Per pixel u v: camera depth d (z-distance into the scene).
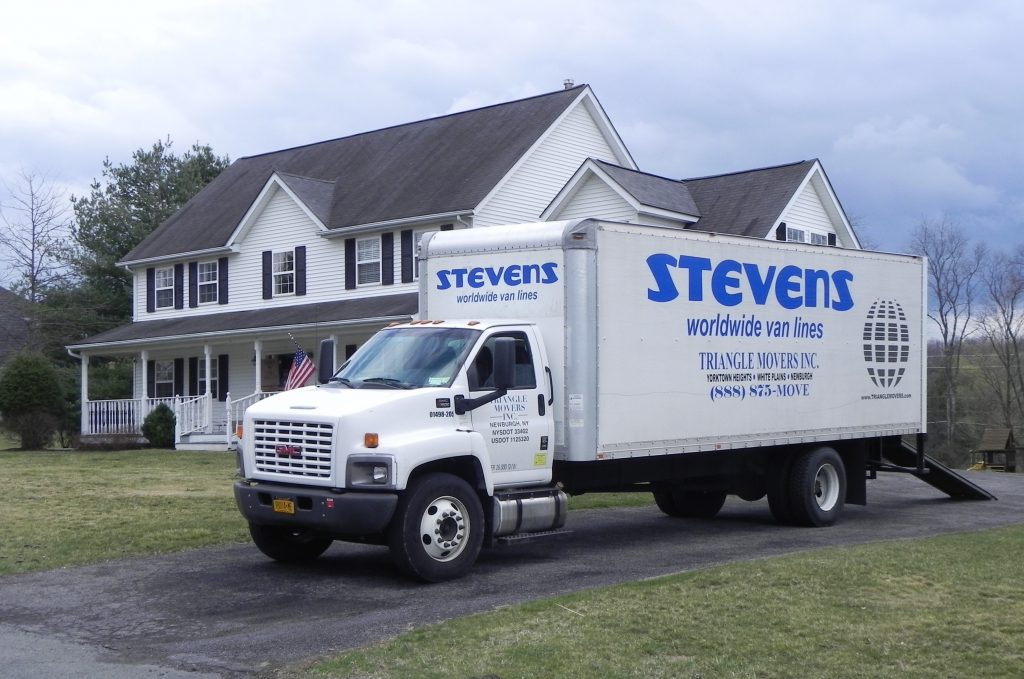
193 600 9.67
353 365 11.39
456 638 7.83
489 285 12.05
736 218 29.34
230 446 30.12
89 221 50.16
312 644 8.02
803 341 14.09
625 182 27.53
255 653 7.82
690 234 12.59
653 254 12.12
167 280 36.44
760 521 15.10
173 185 51.81
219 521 14.01
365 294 30.39
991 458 43.28
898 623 8.03
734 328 13.10
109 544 12.38
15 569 11.09
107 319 47.69
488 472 10.68
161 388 37.62
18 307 44.72
